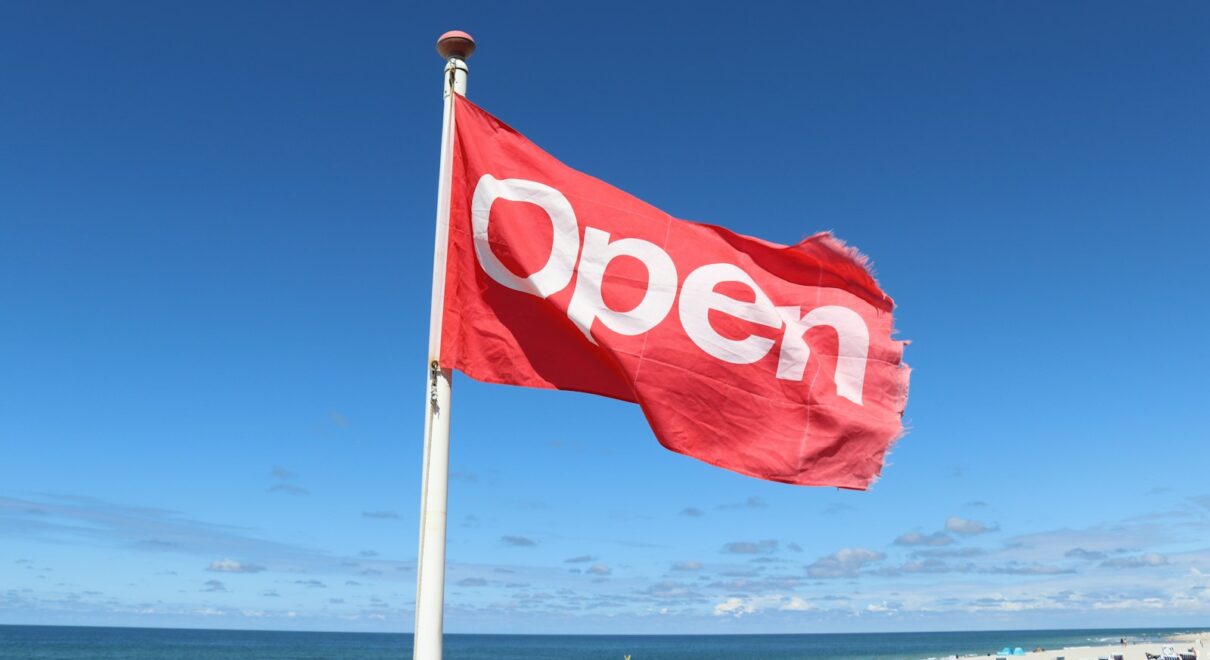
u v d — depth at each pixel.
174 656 169.25
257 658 165.50
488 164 9.80
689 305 10.09
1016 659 116.12
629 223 10.14
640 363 9.72
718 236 10.47
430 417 8.90
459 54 9.93
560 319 9.72
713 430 9.87
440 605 8.28
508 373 9.42
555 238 9.84
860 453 10.23
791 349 10.29
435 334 9.13
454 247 9.49
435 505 8.60
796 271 10.63
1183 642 196.12
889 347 10.55
